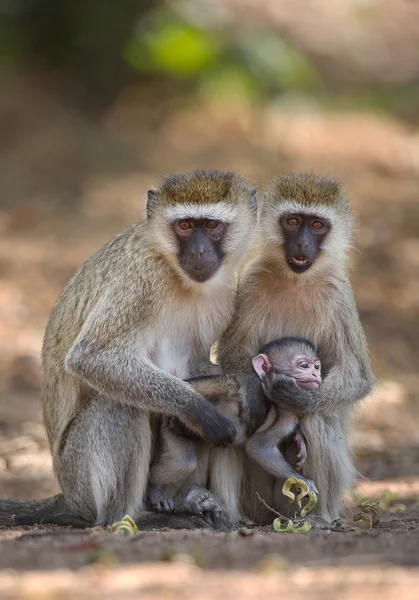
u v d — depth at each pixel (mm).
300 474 12156
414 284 26047
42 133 36219
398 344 23094
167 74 40906
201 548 8953
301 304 12719
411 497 14695
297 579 7820
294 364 12055
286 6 54500
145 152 35781
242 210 12562
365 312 24188
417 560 8539
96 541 9492
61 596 7336
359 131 40188
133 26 41281
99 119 39188
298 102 42000
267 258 12797
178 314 12172
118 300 11844
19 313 23469
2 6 41844
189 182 12477
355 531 10625
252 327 12805
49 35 41781
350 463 12820
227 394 12055
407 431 19281
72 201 31141
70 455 12055
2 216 29953
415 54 52750
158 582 7750
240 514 12609
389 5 59406
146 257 12000
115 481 11781
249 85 41562
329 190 13016
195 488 12016
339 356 12500
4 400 19656
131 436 11773
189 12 42688
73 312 12422
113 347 11742
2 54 40844
